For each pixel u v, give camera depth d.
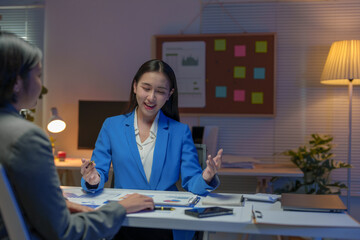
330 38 3.72
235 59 3.79
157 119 2.05
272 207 1.53
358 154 3.70
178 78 3.85
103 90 3.97
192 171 1.92
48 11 4.03
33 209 1.09
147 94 1.92
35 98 1.21
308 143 3.75
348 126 3.64
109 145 2.03
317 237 1.27
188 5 3.87
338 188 3.72
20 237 1.09
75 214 1.27
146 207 1.43
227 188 3.82
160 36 3.85
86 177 1.72
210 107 3.82
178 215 1.38
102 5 3.96
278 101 3.79
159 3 3.90
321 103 3.74
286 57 3.78
